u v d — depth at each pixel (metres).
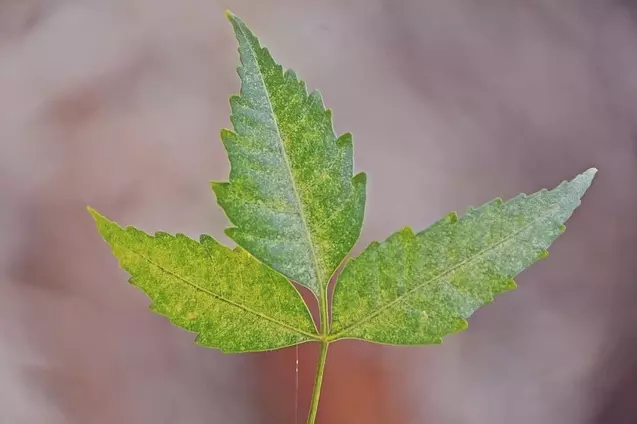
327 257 0.34
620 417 0.64
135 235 0.33
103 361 0.63
